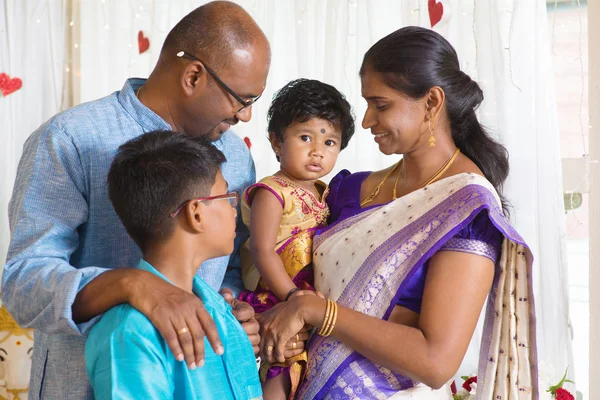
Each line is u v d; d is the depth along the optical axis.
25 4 3.18
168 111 1.62
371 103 1.62
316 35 3.00
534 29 2.64
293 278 1.75
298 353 1.62
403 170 1.73
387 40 1.61
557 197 2.62
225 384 1.34
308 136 1.81
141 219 1.35
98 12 3.18
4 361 3.06
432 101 1.59
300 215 1.78
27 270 1.41
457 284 1.48
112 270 1.34
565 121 3.08
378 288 1.56
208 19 1.59
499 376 1.63
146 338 1.22
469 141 1.68
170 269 1.36
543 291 2.61
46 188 1.49
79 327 1.34
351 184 1.82
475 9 2.68
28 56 3.18
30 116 3.20
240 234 1.90
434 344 1.46
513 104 2.66
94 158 1.54
